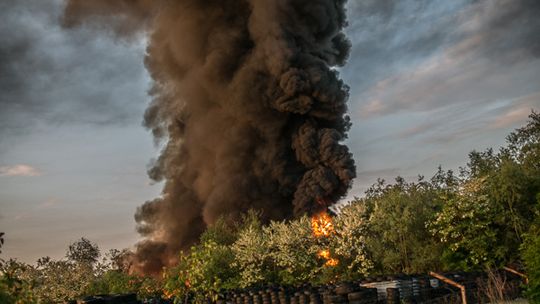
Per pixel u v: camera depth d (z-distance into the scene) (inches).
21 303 396.5
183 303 914.7
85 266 1338.6
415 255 952.3
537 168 959.0
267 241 1143.6
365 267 986.7
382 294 771.4
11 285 385.4
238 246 1182.9
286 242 1080.8
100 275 1390.3
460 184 933.2
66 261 1315.2
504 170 876.6
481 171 1000.9
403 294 764.0
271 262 1136.2
